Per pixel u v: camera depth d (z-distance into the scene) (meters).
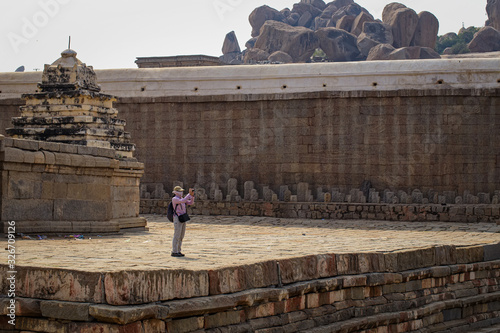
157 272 8.55
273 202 29.72
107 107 22.00
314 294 11.15
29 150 15.90
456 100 29.91
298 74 31.20
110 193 18.69
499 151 29.78
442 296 14.26
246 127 32.03
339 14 125.81
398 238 18.30
